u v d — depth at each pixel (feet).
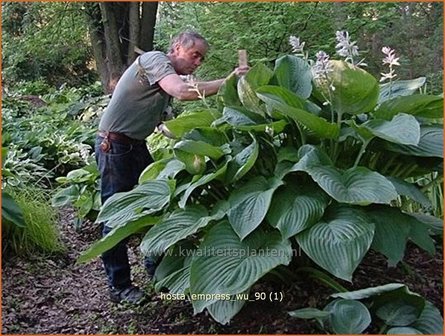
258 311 7.95
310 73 8.32
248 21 22.77
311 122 7.40
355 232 6.93
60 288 10.21
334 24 22.82
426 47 24.99
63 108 26.66
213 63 23.63
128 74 9.07
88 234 13.33
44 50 35.09
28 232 11.35
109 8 27.40
